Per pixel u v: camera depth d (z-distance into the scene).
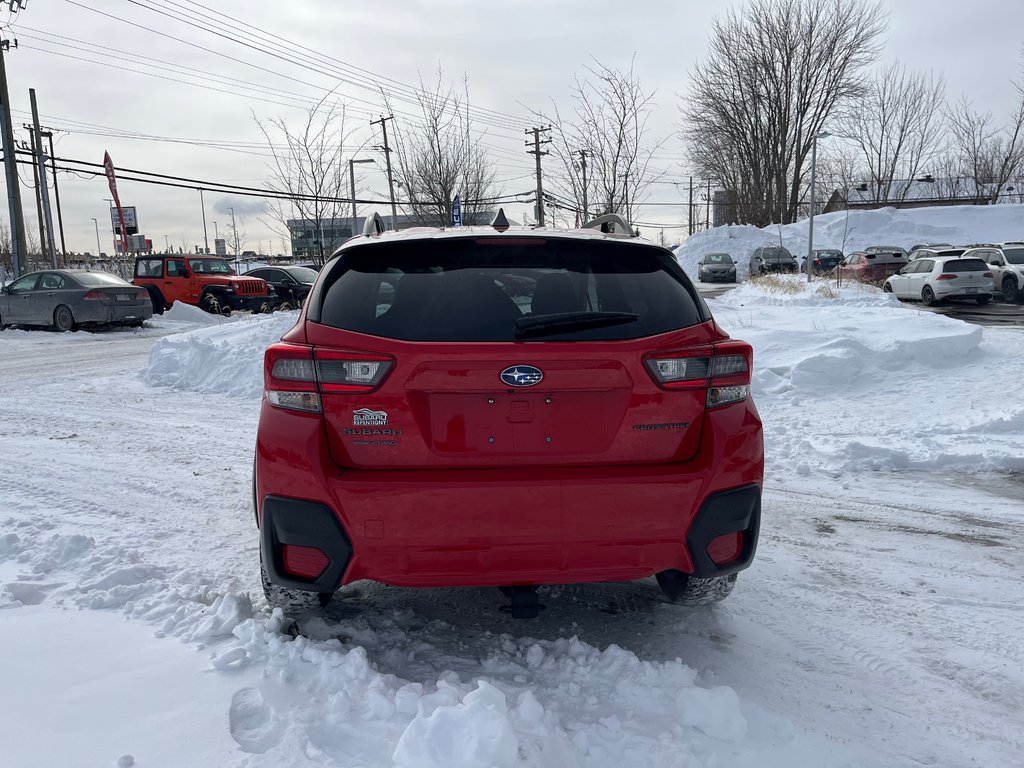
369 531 2.75
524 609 3.00
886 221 52.06
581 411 2.84
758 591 3.93
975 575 4.17
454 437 2.80
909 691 3.00
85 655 2.95
